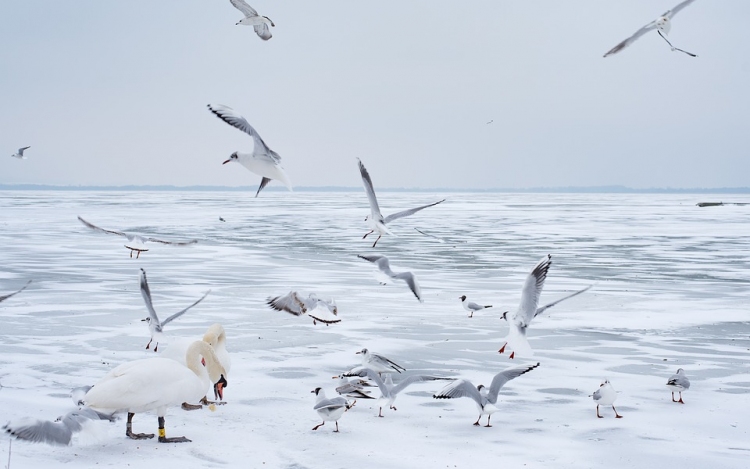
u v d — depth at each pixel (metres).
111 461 9.95
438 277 32.44
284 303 13.60
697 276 32.88
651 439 11.54
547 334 20.12
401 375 15.46
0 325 20.09
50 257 39.22
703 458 10.71
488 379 15.17
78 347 17.36
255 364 16.03
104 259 38.53
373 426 11.98
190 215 89.88
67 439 9.02
